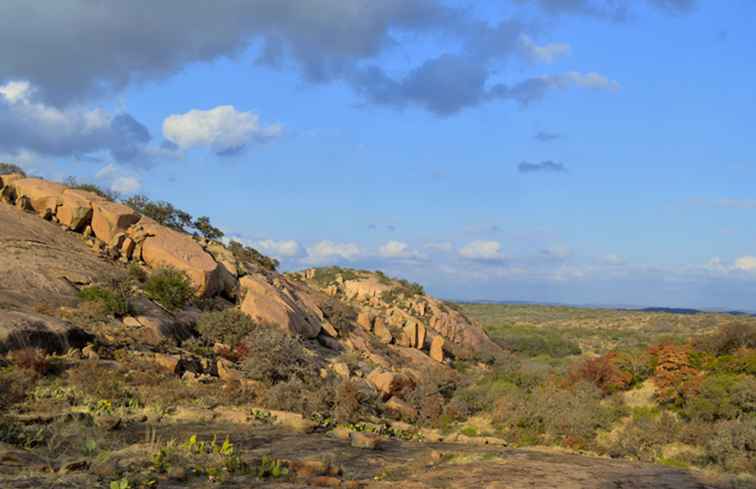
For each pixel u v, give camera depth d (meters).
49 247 36.47
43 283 31.72
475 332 66.88
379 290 64.81
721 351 35.78
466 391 37.69
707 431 27.28
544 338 77.12
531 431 31.61
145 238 41.16
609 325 111.06
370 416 31.48
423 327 56.34
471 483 14.69
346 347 46.22
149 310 34.00
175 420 21.81
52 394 21.06
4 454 12.05
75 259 36.50
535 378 39.78
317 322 46.12
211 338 34.78
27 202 41.38
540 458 19.75
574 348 73.75
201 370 30.30
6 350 23.48
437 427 33.66
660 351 35.03
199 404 24.73
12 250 33.69
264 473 13.59
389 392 36.47
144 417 20.77
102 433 16.39
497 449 23.72
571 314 139.12
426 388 37.16
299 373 33.09
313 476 14.25
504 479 15.20
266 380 30.92
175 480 12.08
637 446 28.23
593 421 30.72
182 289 37.19
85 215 41.03
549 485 14.59
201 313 37.78
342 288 65.75
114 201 46.75
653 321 109.69
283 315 40.34
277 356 32.88
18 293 29.61
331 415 29.41
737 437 25.34
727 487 15.50
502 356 60.34
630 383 34.69
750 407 28.12
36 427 15.92
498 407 34.56
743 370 31.94
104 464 11.93
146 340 30.50
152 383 25.70
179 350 31.12
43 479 10.61
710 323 100.31
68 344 26.34
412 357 51.47
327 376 35.22
